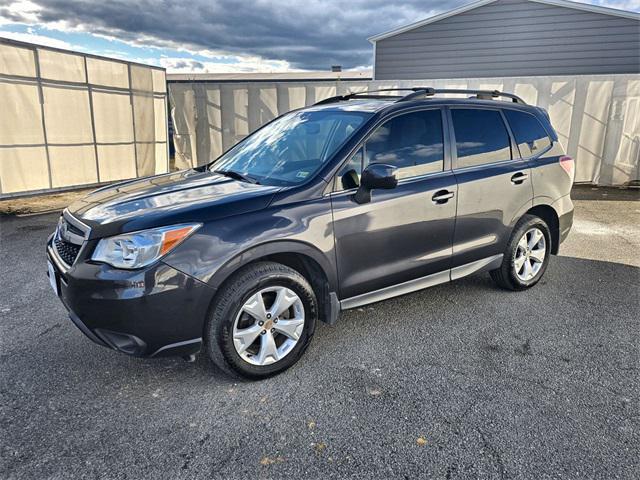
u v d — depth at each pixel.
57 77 8.85
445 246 3.70
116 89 10.11
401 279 3.51
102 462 2.23
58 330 3.61
